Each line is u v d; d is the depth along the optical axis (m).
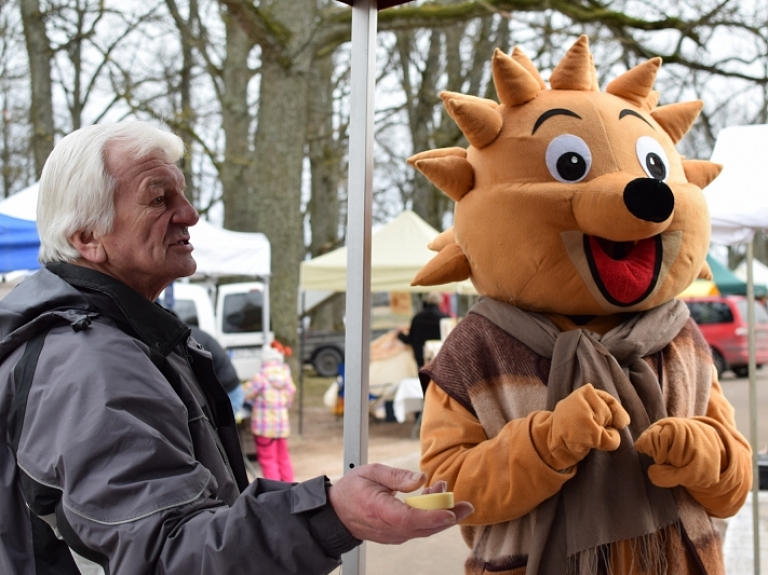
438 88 17.34
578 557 2.10
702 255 2.34
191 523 1.25
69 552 1.45
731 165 3.86
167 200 1.70
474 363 2.29
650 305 2.30
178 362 1.74
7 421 1.45
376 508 1.21
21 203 5.77
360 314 2.06
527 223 2.22
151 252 1.63
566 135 2.27
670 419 2.10
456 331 2.40
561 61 2.46
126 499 1.27
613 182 2.15
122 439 1.30
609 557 2.10
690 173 2.53
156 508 1.26
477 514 2.15
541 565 2.12
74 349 1.43
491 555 2.26
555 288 2.22
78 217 1.59
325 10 13.34
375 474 1.26
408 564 5.09
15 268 5.55
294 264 13.05
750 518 5.47
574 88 2.44
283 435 6.84
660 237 2.24
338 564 1.27
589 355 2.18
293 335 13.06
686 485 2.09
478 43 15.84
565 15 11.05
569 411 2.00
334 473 7.62
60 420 1.35
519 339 2.27
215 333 9.74
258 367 10.34
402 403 9.17
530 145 2.29
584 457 2.13
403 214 9.41
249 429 9.25
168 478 1.30
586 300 2.23
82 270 1.60
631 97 2.51
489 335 2.31
